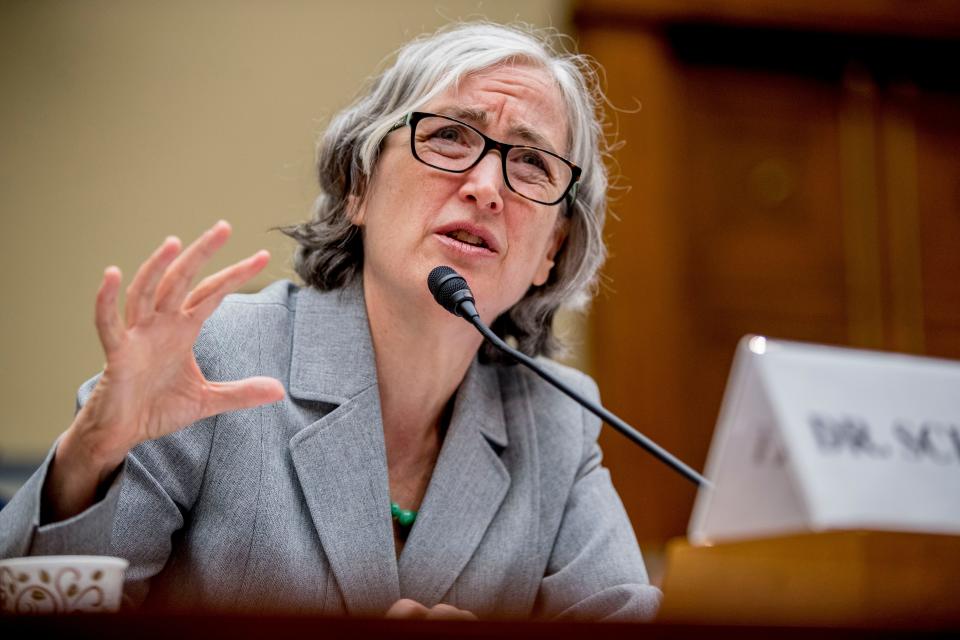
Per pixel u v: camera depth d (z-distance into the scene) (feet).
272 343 15.21
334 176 16.60
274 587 13.79
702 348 37.17
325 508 14.33
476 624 7.91
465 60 15.89
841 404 11.21
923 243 39.73
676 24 38.68
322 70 34.73
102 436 11.03
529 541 16.01
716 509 11.32
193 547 13.91
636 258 37.04
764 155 39.09
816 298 38.55
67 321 32.53
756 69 39.63
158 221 33.30
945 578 13.39
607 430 35.88
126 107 33.73
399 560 15.05
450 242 15.17
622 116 37.83
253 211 33.71
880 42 40.27
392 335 15.52
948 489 11.18
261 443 14.26
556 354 18.63
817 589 12.60
